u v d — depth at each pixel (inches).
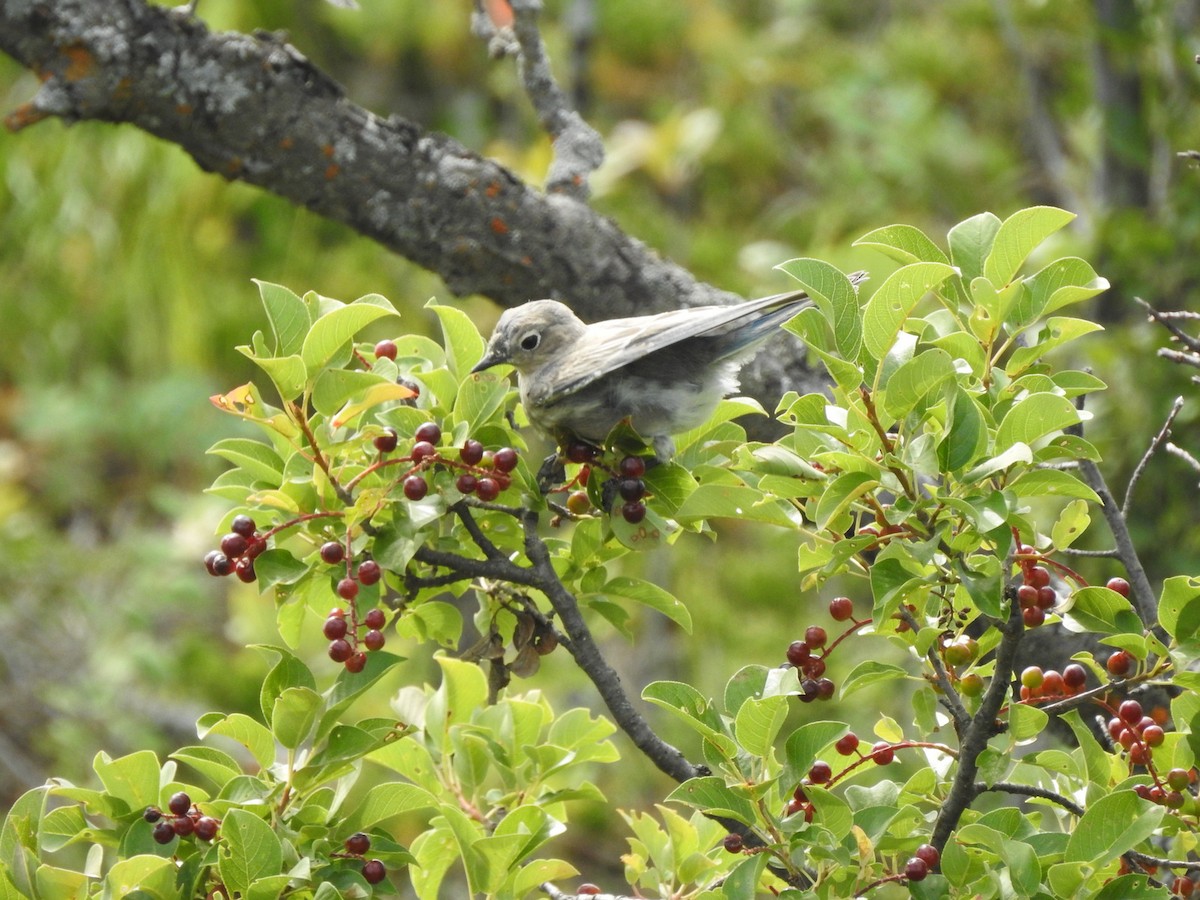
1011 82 834.2
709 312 303.4
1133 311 573.9
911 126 791.7
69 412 759.7
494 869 255.1
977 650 263.6
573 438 300.4
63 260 690.8
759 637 727.1
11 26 390.6
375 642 253.6
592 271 425.1
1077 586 267.3
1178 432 501.0
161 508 763.4
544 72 442.9
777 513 255.9
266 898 232.8
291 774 249.1
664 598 291.7
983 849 252.5
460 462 264.2
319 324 250.8
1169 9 590.6
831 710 633.6
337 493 259.3
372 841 258.8
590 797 284.2
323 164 411.2
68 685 701.9
